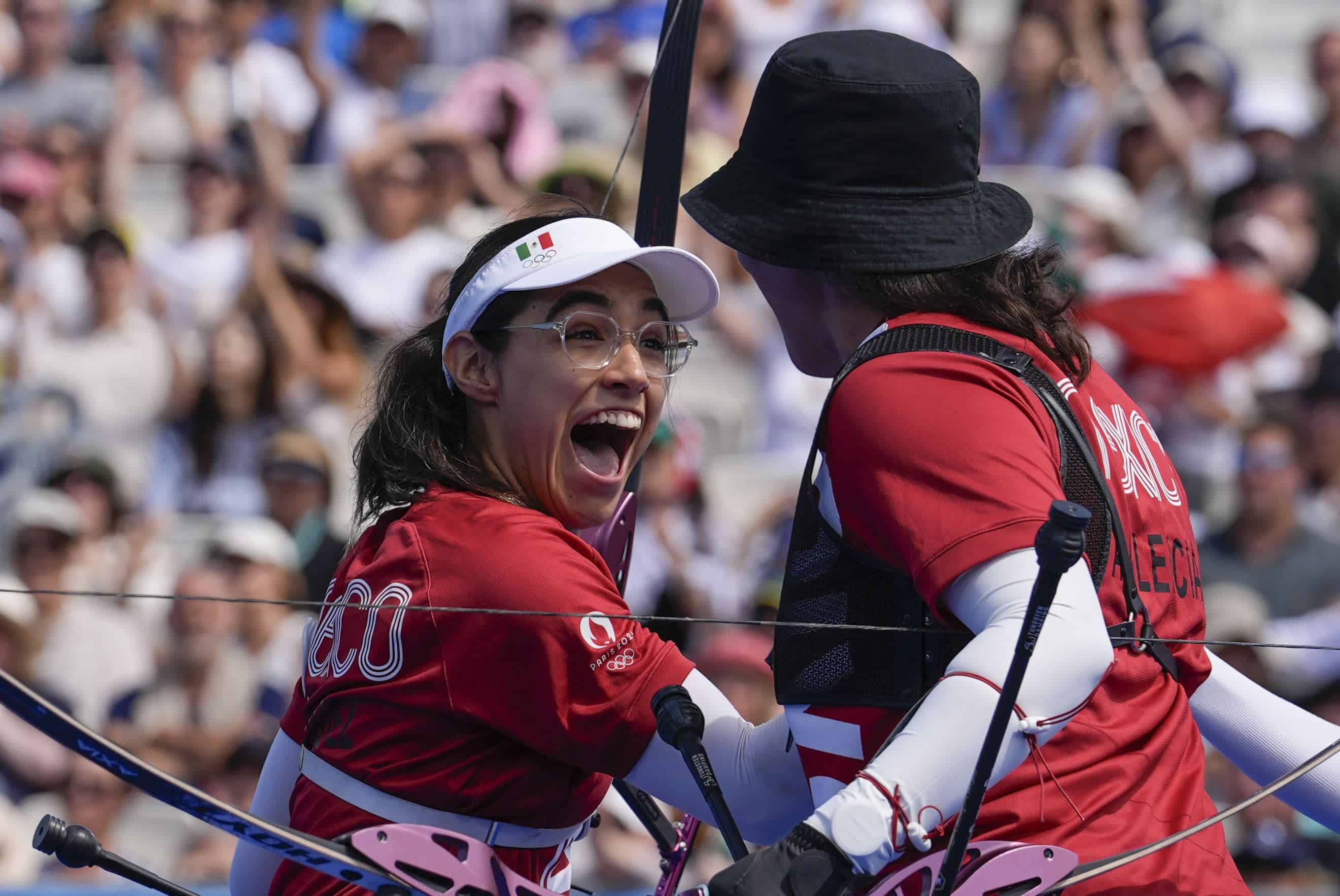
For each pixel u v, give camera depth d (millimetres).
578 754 6797
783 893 5570
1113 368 19656
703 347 21906
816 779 6480
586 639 6695
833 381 6660
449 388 7582
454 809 6980
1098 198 21562
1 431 20859
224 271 22328
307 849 6086
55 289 21906
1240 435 19219
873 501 6090
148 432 21188
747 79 24234
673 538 18297
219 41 24844
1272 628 17594
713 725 7266
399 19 25203
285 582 18219
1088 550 6285
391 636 6941
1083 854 6109
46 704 5527
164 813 17406
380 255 21922
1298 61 26641
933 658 6234
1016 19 23609
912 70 6590
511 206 22719
